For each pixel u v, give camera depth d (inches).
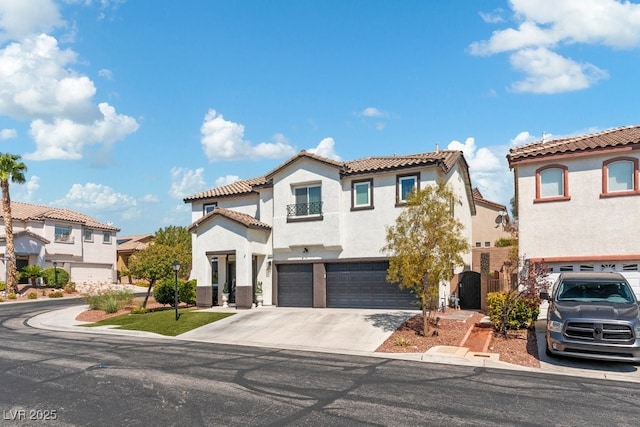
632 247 661.3
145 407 321.1
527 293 592.1
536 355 495.5
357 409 315.0
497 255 1072.8
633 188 668.1
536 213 721.0
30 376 417.4
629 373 427.5
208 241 943.0
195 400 336.5
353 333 624.1
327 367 449.7
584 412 312.3
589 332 446.3
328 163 870.4
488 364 462.0
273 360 486.9
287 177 917.2
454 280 856.3
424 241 594.9
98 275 1909.4
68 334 713.0
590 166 695.1
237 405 324.2
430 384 382.6
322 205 880.9
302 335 629.3
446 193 613.6
